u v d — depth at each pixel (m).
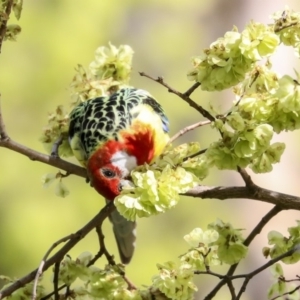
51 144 5.22
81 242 6.69
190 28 8.45
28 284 5.12
